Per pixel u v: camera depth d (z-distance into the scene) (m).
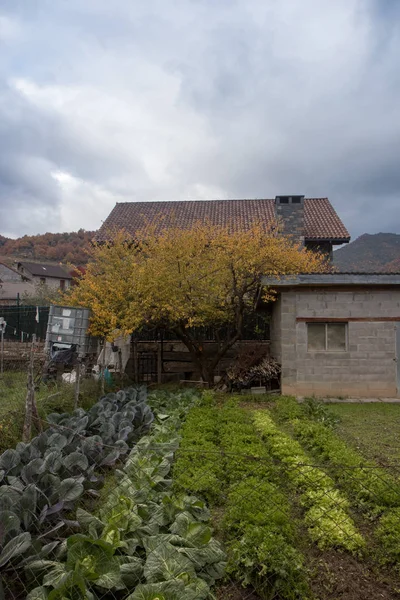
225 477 6.36
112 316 12.88
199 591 3.63
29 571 3.77
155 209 28.09
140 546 4.32
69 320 13.51
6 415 7.64
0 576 3.71
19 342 19.50
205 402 11.82
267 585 4.02
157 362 17.55
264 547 4.16
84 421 7.51
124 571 3.75
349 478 6.05
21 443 5.98
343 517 5.15
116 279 13.97
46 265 55.81
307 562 4.50
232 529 4.84
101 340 15.71
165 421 9.37
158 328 16.03
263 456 6.92
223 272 14.33
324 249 24.88
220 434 8.63
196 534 4.30
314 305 13.81
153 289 13.22
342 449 7.43
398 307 13.65
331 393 13.65
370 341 13.66
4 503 4.34
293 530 4.83
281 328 13.91
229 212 27.28
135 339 18.47
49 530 4.50
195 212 27.48
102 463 6.30
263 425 9.42
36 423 7.29
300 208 23.86
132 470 5.88
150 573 3.67
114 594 3.76
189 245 14.19
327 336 13.84
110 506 4.79
